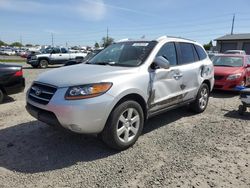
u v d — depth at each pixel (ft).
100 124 12.78
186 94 18.93
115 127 13.28
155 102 15.76
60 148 14.25
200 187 10.86
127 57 16.26
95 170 12.07
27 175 11.55
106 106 12.68
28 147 14.32
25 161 12.78
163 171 12.06
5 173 11.66
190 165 12.68
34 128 17.20
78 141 15.15
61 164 12.57
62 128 12.82
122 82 13.50
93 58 18.04
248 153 14.23
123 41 18.29
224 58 36.35
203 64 20.92
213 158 13.51
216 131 17.60
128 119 14.02
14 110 21.80
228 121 20.03
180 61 18.43
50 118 12.91
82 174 11.71
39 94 13.50
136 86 14.12
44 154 13.53
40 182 11.04
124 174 11.75
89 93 12.39
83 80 12.78
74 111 12.14
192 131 17.46
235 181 11.39
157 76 15.64
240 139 16.25
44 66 74.49
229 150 14.55
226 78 31.01
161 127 18.11
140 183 11.05
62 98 12.44
